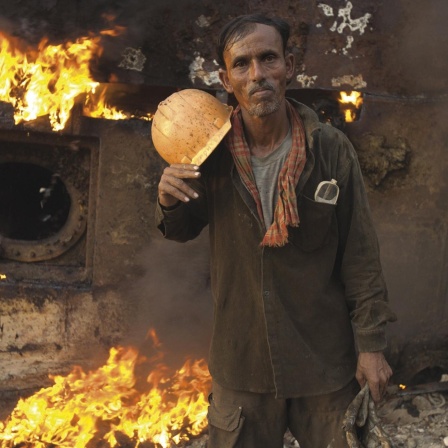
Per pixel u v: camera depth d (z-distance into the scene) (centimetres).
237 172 231
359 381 240
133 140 372
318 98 386
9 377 385
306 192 228
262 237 229
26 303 384
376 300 236
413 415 382
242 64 223
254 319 235
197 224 252
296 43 372
